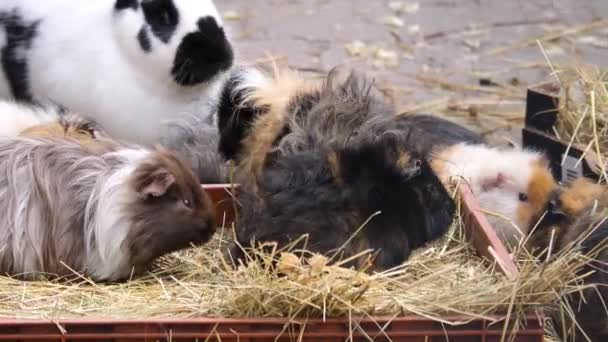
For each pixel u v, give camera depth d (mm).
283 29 11492
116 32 6793
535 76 10227
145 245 5539
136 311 4922
